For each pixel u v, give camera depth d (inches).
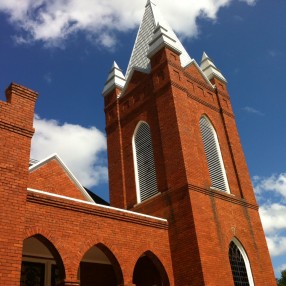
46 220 502.0
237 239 737.0
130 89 956.0
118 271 569.9
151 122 846.5
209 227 681.6
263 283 730.2
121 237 594.6
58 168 736.3
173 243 674.8
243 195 823.1
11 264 399.5
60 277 493.4
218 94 959.0
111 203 873.5
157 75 869.2
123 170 882.8
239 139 936.3
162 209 725.3
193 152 759.1
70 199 543.2
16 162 447.5
